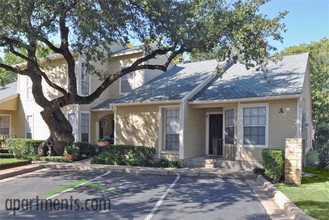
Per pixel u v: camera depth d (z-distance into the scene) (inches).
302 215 245.1
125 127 679.1
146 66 574.9
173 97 602.2
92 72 642.2
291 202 288.4
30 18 426.9
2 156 682.8
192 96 599.8
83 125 787.4
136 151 581.0
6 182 425.4
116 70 828.0
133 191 369.1
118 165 574.6
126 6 450.6
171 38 483.8
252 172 476.7
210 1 480.1
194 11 470.0
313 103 969.5
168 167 553.9
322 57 1030.4
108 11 431.8
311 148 745.6
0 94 979.3
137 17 477.1
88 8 425.4
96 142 776.3
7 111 908.0
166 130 626.8
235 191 369.4
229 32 468.8
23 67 887.7
